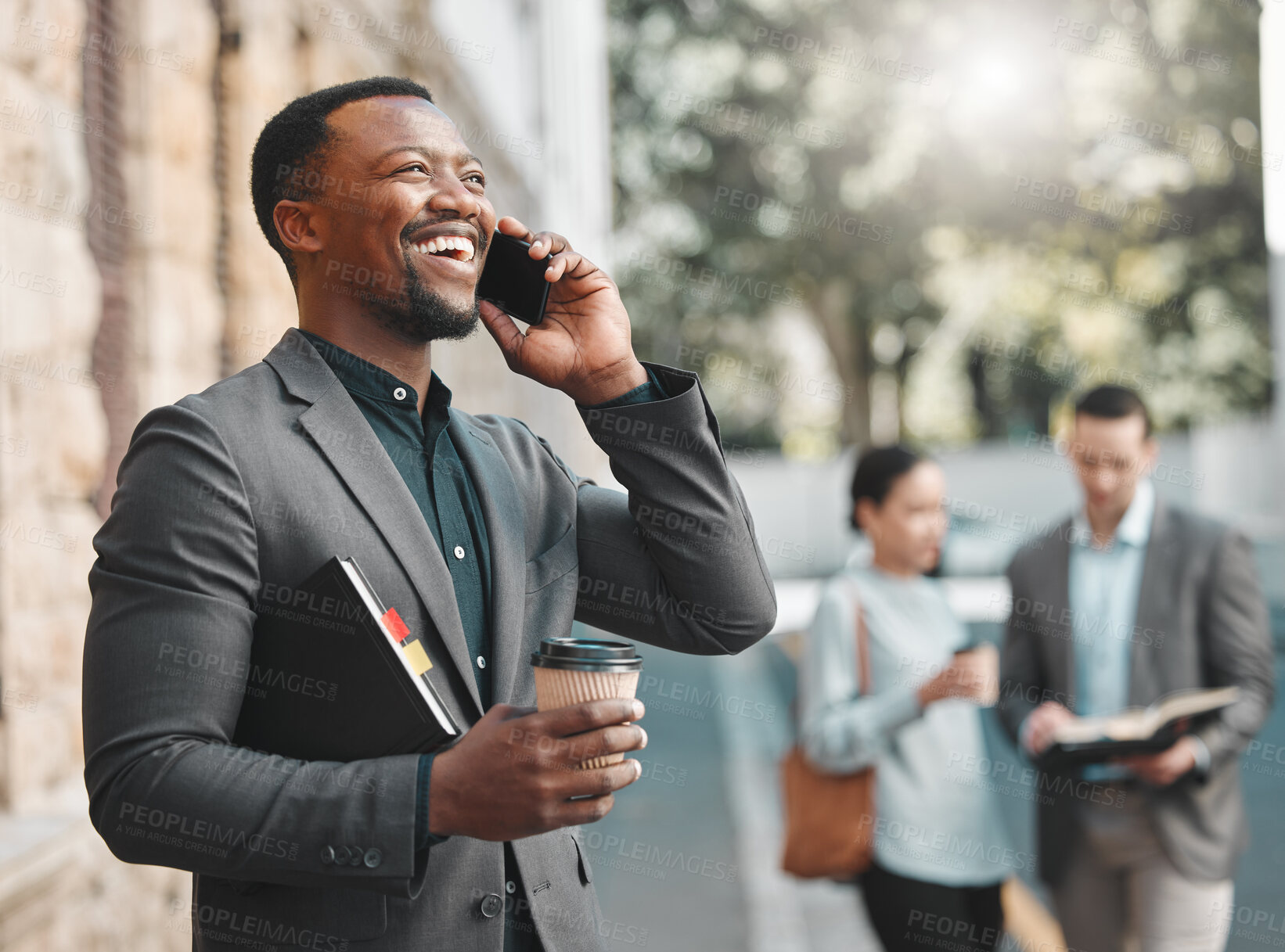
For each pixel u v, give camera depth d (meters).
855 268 20.44
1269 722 9.02
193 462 1.42
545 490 1.81
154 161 4.01
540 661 1.39
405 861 1.30
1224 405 21.38
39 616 3.12
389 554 1.51
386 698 1.40
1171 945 3.09
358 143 1.59
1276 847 6.02
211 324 4.54
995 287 20.86
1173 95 18.25
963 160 18.86
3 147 2.97
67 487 3.32
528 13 16.58
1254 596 3.20
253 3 4.82
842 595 3.18
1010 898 4.55
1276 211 19.25
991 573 19.58
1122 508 3.32
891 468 3.23
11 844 2.74
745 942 4.61
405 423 1.64
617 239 21.33
